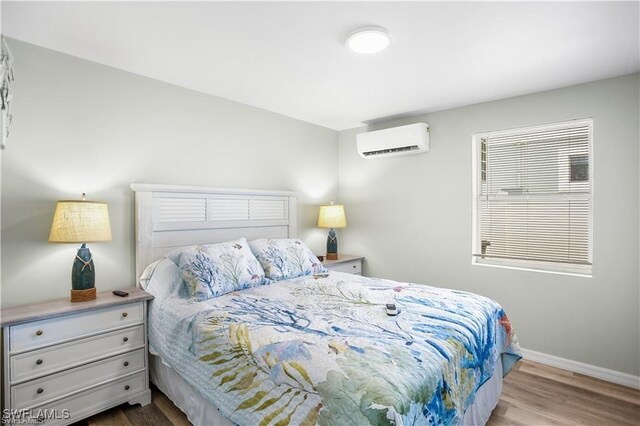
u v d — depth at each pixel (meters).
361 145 3.81
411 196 3.66
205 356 1.71
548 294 2.82
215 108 3.05
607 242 2.56
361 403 1.12
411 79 2.62
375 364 1.30
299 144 3.83
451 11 1.72
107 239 2.11
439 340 1.56
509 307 3.02
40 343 1.79
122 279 2.47
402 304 2.07
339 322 1.75
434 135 3.48
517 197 3.05
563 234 2.83
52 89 2.16
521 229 3.04
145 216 2.52
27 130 2.07
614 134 2.53
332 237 3.84
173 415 2.05
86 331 1.95
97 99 2.36
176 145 2.79
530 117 2.90
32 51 2.09
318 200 4.08
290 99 3.13
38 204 2.11
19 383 1.72
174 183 2.77
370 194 4.02
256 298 2.21
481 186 3.26
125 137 2.50
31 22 1.83
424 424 1.22
